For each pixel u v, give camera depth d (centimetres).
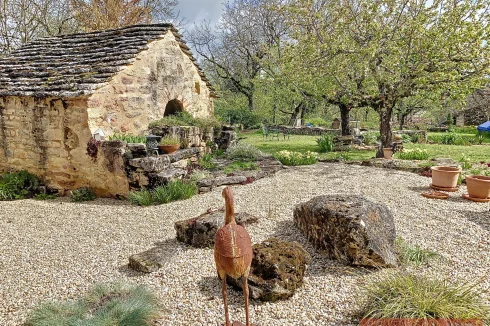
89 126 787
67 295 401
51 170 866
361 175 966
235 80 3203
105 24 2020
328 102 1722
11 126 905
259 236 524
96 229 607
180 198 753
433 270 416
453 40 959
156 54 995
